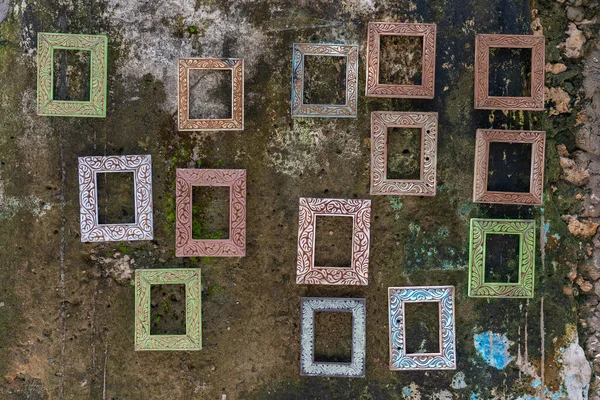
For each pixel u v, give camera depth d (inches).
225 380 116.7
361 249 113.2
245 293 116.6
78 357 116.8
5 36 115.9
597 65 118.3
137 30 116.0
